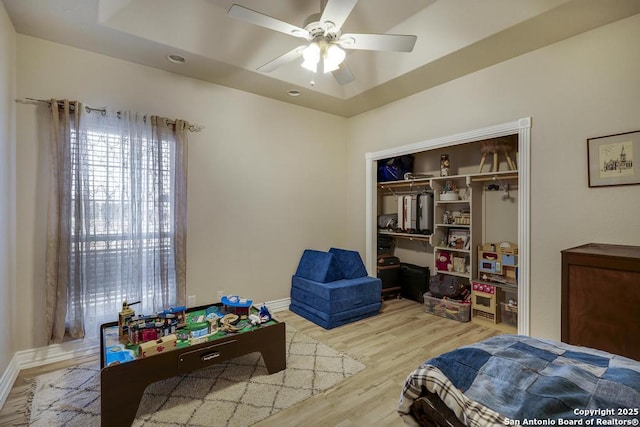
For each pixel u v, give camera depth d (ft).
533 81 8.73
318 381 7.34
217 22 8.81
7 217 7.11
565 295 6.40
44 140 8.13
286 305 12.83
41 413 6.16
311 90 11.59
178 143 9.95
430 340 9.70
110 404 5.49
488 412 2.67
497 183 11.94
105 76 8.96
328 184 14.28
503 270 11.18
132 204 9.05
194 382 7.26
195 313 8.54
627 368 3.09
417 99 11.81
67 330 8.32
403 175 14.23
